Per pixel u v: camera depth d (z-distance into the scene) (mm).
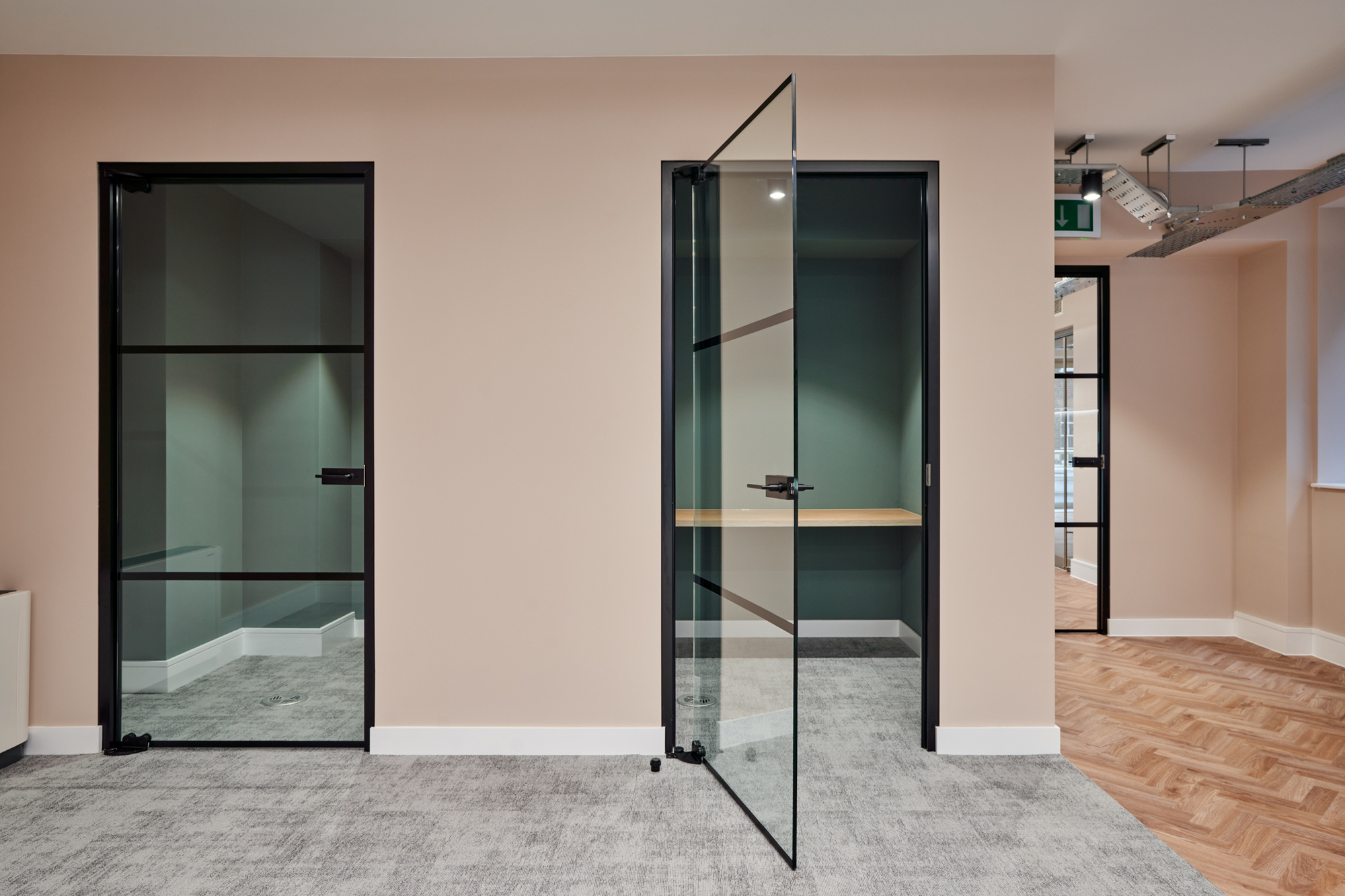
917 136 2719
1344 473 4012
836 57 2725
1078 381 4598
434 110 2713
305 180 2750
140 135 2699
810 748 2768
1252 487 4281
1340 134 3492
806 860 2006
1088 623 4570
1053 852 2057
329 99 2707
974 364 2715
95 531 2713
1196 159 3783
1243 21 2494
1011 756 2701
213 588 2756
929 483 2732
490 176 2717
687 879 1925
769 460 2146
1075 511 4621
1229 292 4395
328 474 2736
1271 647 4148
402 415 2707
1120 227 4020
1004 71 2715
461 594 2717
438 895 1852
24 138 2699
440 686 2715
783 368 2074
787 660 2014
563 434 2717
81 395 2713
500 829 2170
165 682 2760
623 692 2719
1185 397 4430
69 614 2713
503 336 2717
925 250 2742
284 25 2502
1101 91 3029
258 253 2748
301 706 2764
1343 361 3986
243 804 2318
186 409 2748
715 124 2723
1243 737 2918
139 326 2742
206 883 1896
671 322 2729
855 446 4449
